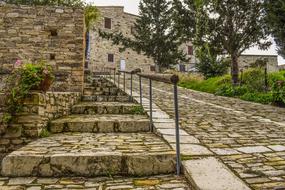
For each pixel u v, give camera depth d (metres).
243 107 8.86
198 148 3.55
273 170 2.83
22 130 4.02
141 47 27.77
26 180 2.81
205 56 18.77
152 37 27.50
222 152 3.45
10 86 4.10
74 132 4.71
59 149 3.31
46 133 4.31
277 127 5.37
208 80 17.70
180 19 15.28
